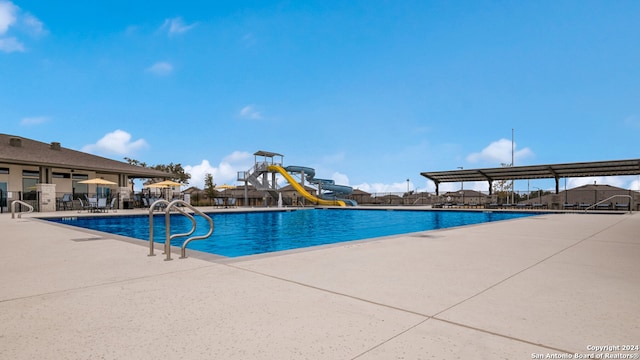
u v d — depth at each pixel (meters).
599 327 2.24
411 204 37.00
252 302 2.81
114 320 2.41
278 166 33.72
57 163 21.84
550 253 5.16
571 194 26.02
